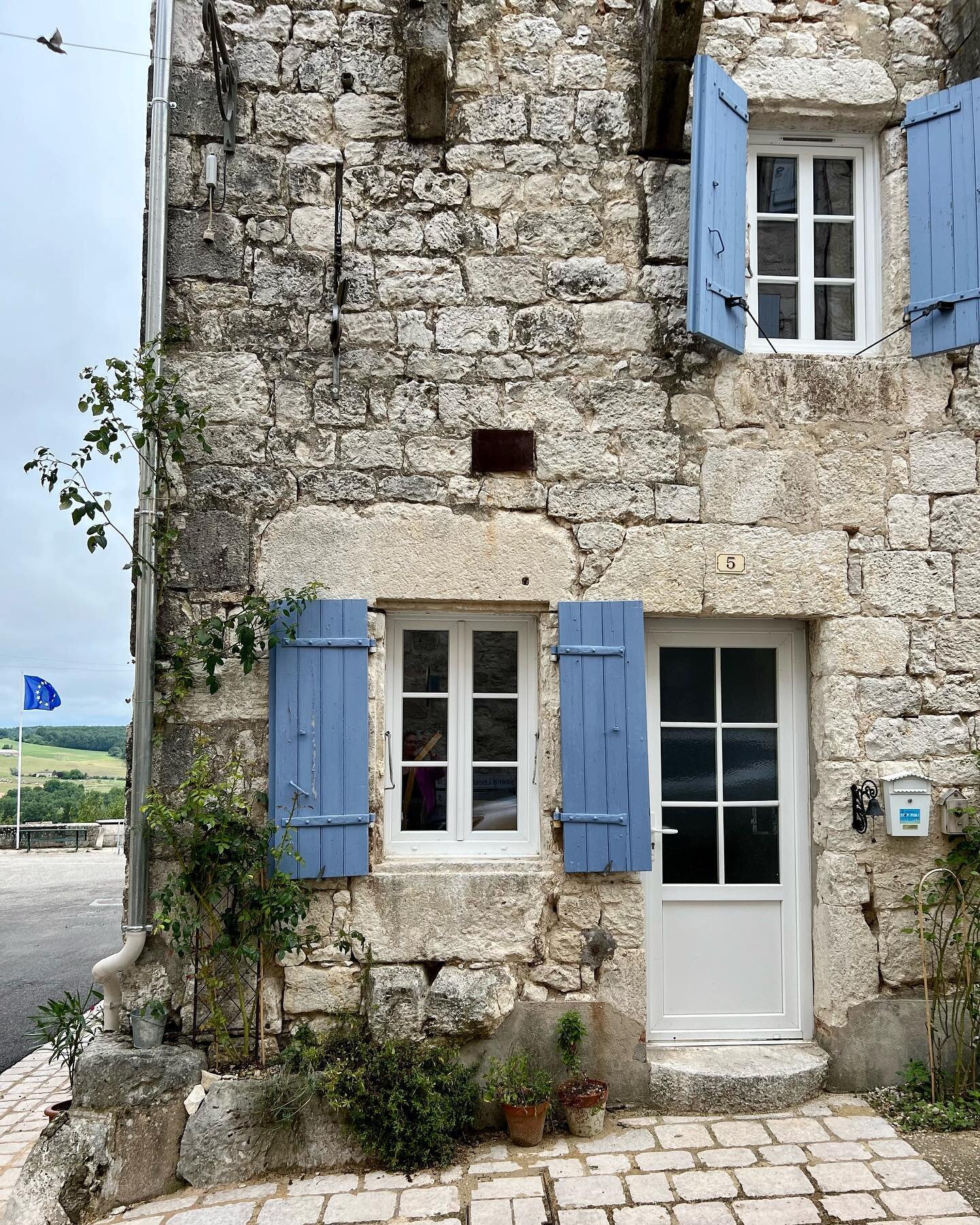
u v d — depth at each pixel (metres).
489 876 3.90
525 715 4.18
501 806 4.18
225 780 3.84
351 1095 3.46
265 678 3.94
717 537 4.14
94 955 8.00
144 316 4.04
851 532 4.21
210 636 3.77
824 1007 4.05
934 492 4.24
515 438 4.11
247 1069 3.65
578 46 4.26
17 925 9.37
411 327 4.11
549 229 4.19
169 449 3.95
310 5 4.17
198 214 4.05
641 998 3.92
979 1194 3.17
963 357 4.30
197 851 3.65
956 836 4.09
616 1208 3.12
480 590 4.05
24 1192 3.26
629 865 3.91
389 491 4.04
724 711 4.31
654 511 4.12
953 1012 3.98
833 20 4.35
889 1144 3.51
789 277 4.46
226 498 3.98
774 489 4.18
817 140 4.46
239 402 4.02
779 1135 3.60
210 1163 3.38
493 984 3.80
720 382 4.20
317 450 4.04
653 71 4.04
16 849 16.80
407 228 4.13
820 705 4.19
